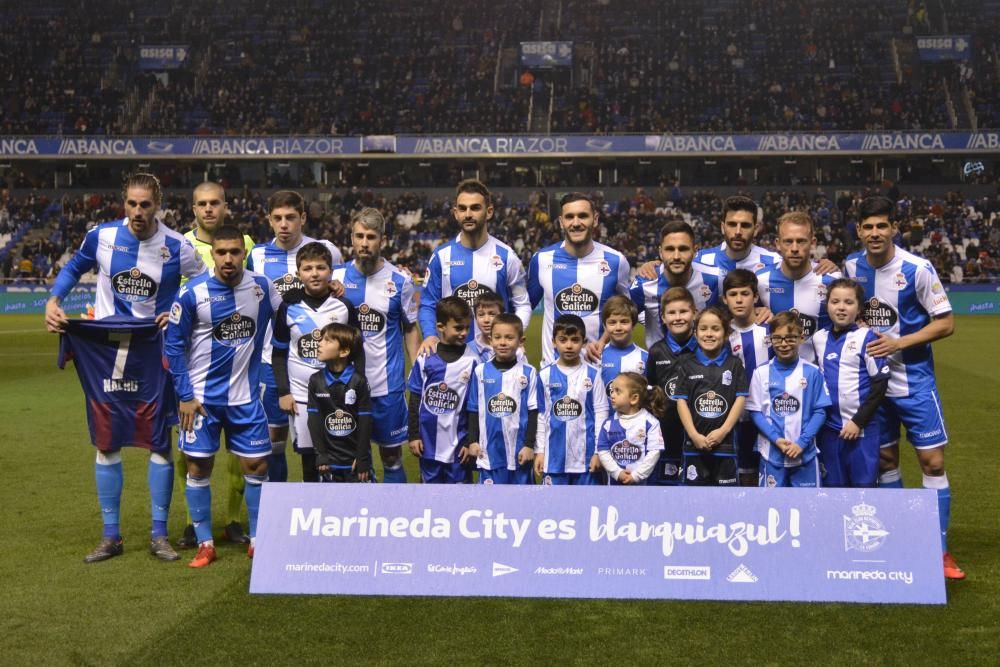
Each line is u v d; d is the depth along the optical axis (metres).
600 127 35.94
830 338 5.40
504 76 39.25
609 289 6.09
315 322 5.84
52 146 34.47
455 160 36.56
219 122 37.09
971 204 34.31
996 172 35.09
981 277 29.42
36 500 6.73
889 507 4.50
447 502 4.63
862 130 34.19
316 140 34.56
